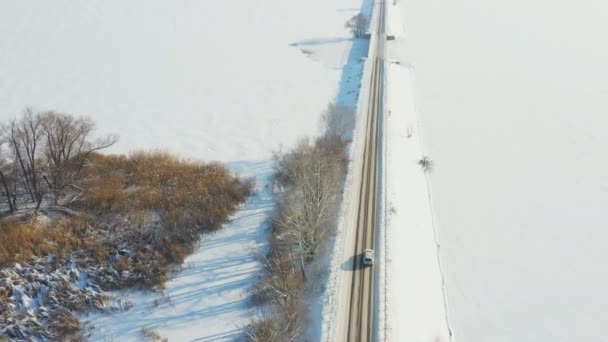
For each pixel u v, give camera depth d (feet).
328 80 343.67
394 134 263.70
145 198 188.75
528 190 230.68
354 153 239.09
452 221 207.72
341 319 146.51
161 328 142.00
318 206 171.01
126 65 351.46
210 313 147.02
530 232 202.69
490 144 270.87
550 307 166.09
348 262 168.35
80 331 139.64
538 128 288.71
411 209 206.69
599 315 163.53
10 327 132.67
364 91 315.58
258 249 172.96
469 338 152.76
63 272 153.48
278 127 273.33
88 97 299.38
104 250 162.91
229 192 200.64
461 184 233.96
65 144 185.88
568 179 239.71
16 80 317.01
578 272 182.09
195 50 387.14
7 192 168.14
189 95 310.04
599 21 488.02
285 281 148.97
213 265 165.78
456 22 498.69
